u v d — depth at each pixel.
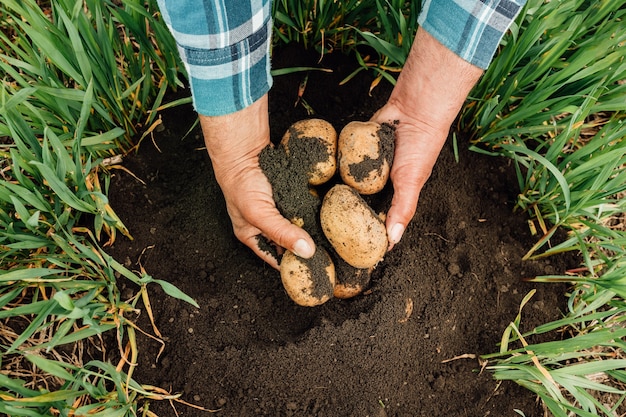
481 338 1.63
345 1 1.77
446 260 1.66
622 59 1.57
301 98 1.82
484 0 1.20
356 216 1.32
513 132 1.64
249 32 1.10
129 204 1.69
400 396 1.54
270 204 1.43
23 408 1.20
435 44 1.33
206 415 1.49
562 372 1.44
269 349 1.50
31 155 1.37
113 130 1.59
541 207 1.74
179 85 1.78
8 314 1.24
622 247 1.54
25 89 1.26
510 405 1.58
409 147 1.48
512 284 1.69
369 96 1.84
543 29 1.48
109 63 1.57
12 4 1.32
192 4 0.98
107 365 1.34
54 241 1.46
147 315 1.57
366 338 1.50
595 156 1.49
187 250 1.66
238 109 1.25
